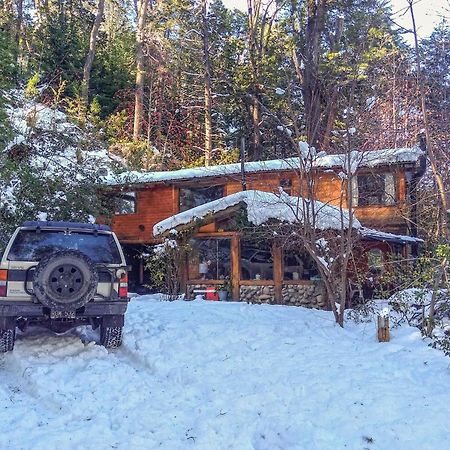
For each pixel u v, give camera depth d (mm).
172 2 27156
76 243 7738
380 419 4867
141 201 21281
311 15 25625
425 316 8578
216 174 19438
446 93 14883
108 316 7727
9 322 7340
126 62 31562
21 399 5711
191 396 5734
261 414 5117
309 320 9664
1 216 12273
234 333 8312
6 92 13352
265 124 27625
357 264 13281
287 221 13391
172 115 33156
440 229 12305
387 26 16703
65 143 14438
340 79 15734
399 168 17047
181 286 15273
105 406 5469
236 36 30938
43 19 30906
